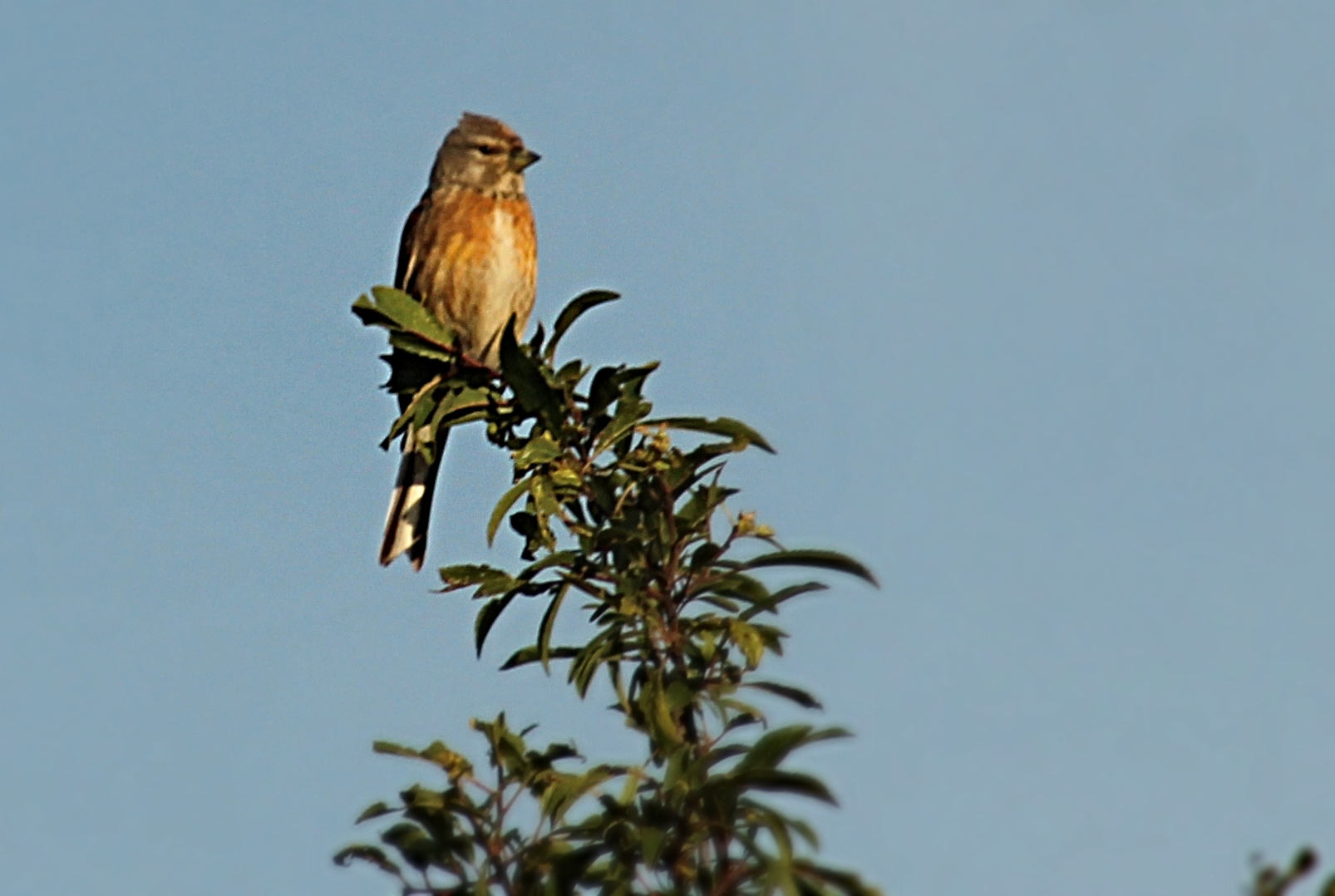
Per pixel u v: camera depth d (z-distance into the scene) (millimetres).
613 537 9328
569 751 8828
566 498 10055
